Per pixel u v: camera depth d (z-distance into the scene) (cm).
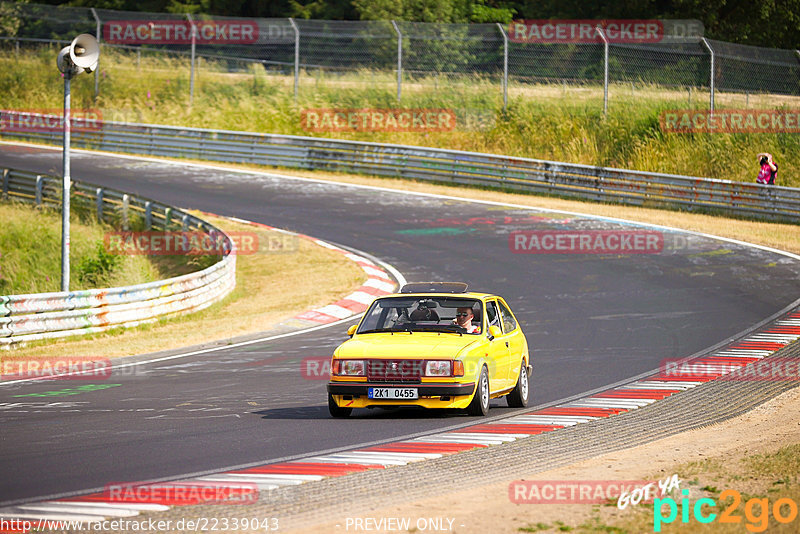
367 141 16662
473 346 4231
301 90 18038
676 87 16725
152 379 5516
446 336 4369
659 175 12706
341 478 3025
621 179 12950
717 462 3114
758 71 17750
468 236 10931
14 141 17462
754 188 12162
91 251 10462
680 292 8312
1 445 3647
